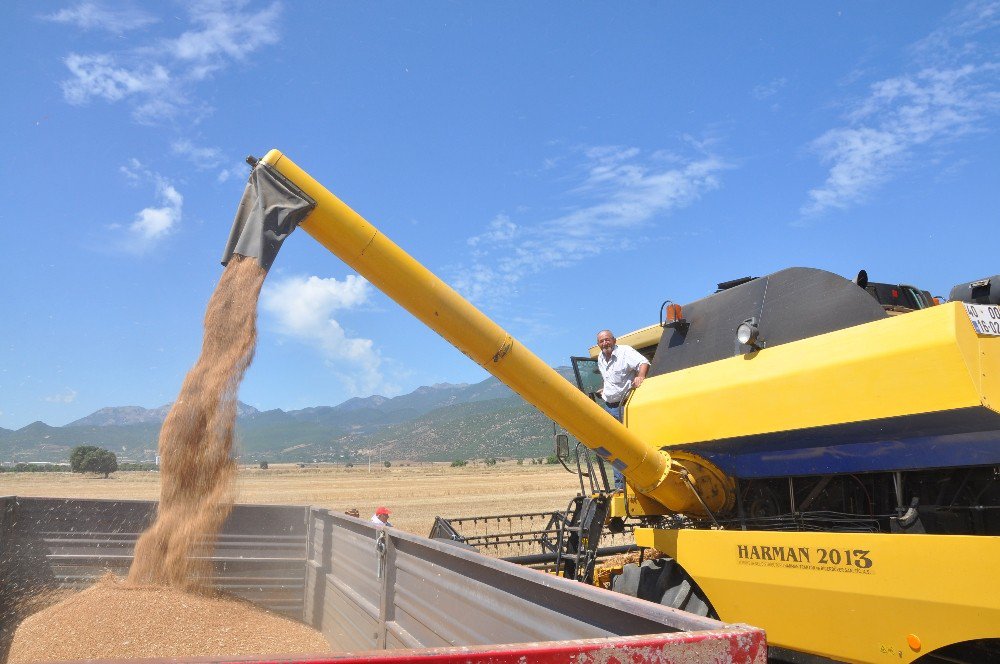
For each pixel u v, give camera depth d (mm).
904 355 4352
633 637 1870
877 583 4281
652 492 5793
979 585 3811
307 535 6613
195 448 4609
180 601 4723
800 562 4766
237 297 4391
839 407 4695
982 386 4066
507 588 2947
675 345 6820
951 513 4770
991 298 5648
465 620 3309
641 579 6309
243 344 4438
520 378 5000
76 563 6285
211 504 4625
